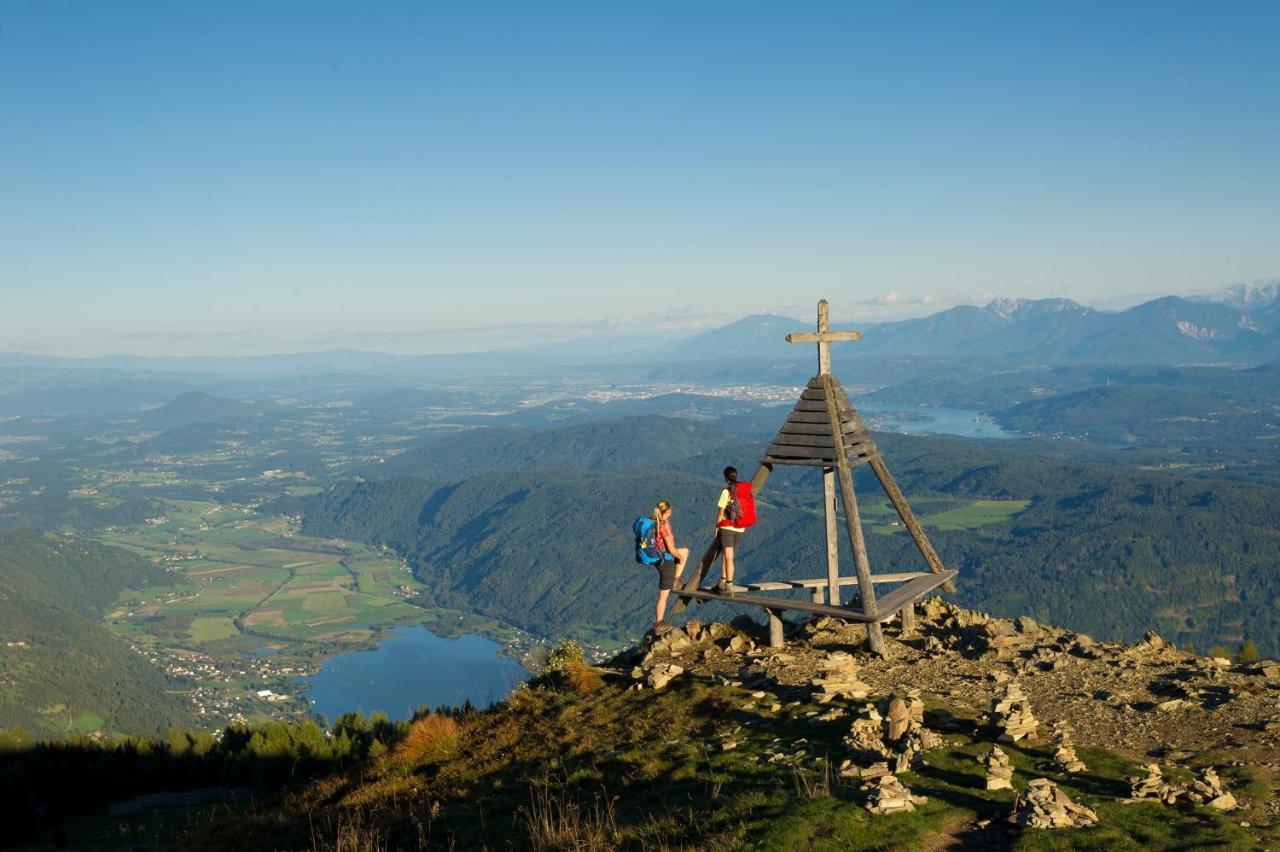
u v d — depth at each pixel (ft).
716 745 46.50
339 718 185.88
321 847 48.21
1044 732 43.37
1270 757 38.24
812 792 37.42
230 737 196.75
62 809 142.10
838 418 61.87
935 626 65.67
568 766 49.60
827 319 62.54
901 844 32.53
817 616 67.72
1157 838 31.32
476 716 64.59
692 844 35.81
